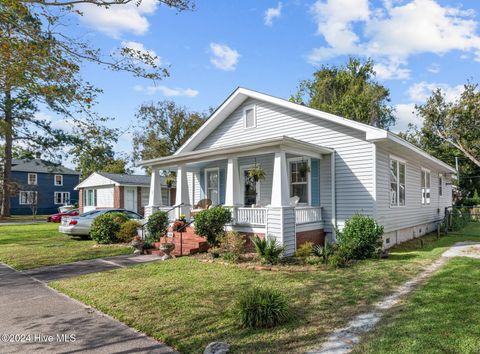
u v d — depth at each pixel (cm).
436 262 864
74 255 1095
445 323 443
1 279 801
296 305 539
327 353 375
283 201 961
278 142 954
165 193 2909
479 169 3088
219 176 1528
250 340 414
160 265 884
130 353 397
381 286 641
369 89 3128
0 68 539
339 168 1143
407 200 1385
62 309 568
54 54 565
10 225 2417
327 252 872
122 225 1354
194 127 3562
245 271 783
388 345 385
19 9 529
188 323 478
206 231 1037
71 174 4297
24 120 1495
